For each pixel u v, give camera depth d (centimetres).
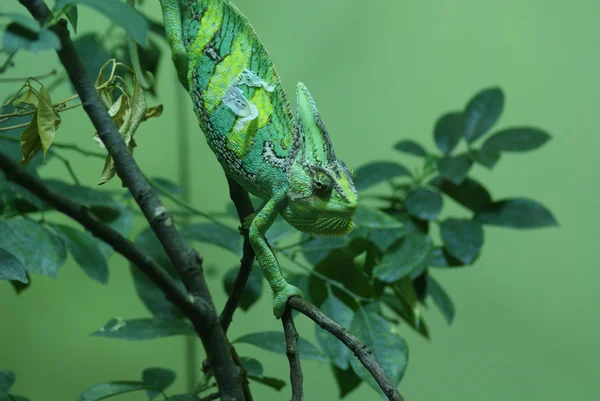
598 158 186
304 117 130
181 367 186
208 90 132
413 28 192
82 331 180
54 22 119
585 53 186
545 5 187
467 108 150
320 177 129
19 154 137
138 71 134
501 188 191
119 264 184
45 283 177
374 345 135
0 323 173
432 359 192
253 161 131
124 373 182
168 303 140
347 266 139
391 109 192
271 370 192
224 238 142
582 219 187
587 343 187
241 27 133
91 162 172
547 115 188
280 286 128
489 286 192
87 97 121
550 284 189
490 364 190
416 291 146
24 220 133
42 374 176
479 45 190
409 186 151
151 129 180
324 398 191
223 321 129
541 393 188
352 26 193
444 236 145
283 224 141
